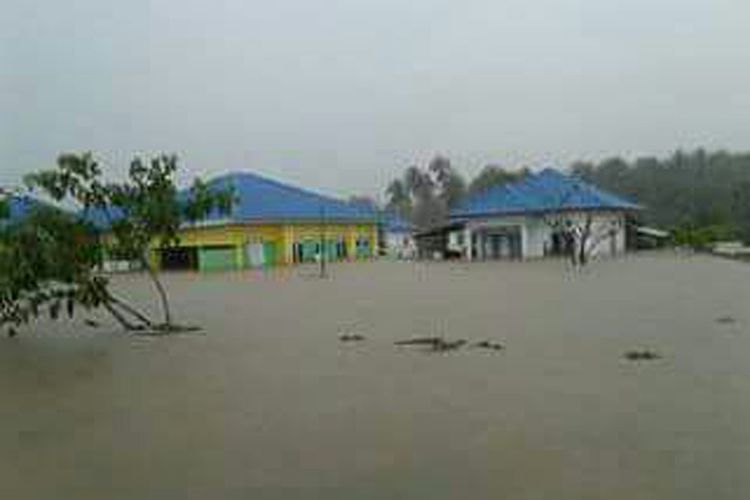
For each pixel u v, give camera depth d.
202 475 8.81
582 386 12.33
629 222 66.00
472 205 65.31
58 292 20.30
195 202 22.38
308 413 11.27
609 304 23.52
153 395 12.88
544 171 65.56
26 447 10.11
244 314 24.06
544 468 8.59
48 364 16.02
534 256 60.12
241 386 13.30
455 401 11.63
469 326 19.55
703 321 19.25
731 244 64.19
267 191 65.12
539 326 19.09
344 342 17.70
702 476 8.21
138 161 21.86
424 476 8.50
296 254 63.47
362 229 72.56
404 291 30.42
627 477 8.24
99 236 21.33
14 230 19.91
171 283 40.34
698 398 11.38
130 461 9.41
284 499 8.03
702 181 90.75
